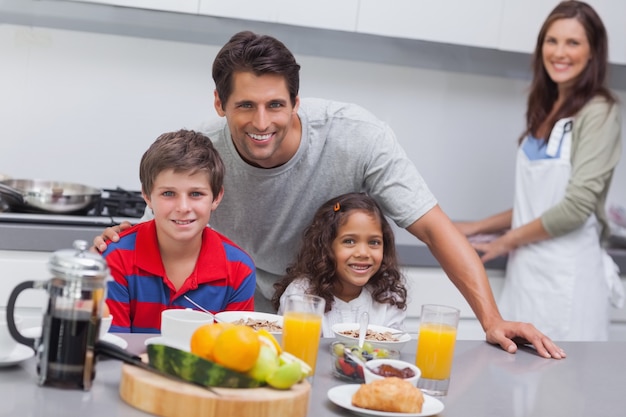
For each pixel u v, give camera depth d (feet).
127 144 11.18
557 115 10.66
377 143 7.84
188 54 11.21
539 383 5.86
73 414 4.42
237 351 4.66
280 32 11.26
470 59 12.30
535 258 10.77
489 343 6.90
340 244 8.11
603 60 10.53
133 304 6.97
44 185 10.48
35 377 4.95
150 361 4.81
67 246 9.57
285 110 6.87
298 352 5.36
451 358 5.44
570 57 10.41
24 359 5.11
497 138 12.86
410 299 10.14
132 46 11.00
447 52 12.15
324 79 11.83
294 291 8.11
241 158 7.69
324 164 7.94
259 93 6.72
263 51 6.68
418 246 10.87
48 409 4.46
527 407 5.31
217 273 7.06
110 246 6.96
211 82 11.35
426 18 11.18
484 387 5.66
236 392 4.60
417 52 12.00
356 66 11.95
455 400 5.33
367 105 12.12
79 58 10.85
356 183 8.15
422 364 5.42
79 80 10.90
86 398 4.69
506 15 11.50
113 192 10.68
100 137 11.08
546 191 10.70
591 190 10.30
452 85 12.50
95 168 11.12
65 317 4.75
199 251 7.10
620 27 12.07
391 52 11.90
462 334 11.23
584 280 10.68
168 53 11.14
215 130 7.79
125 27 10.83
